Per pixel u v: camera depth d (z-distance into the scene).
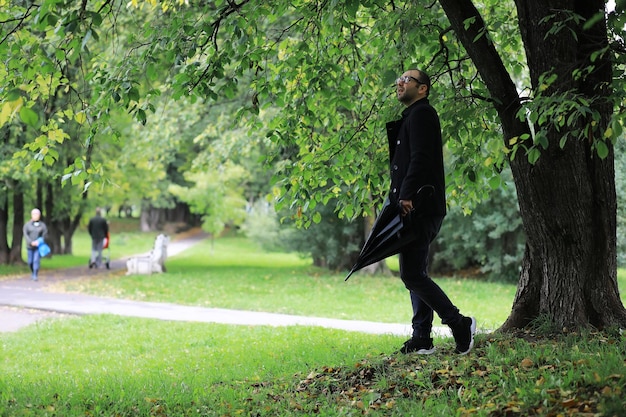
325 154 8.30
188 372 8.55
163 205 54.31
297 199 8.20
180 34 7.16
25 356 10.66
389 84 7.31
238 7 7.09
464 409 5.20
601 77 6.75
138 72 7.24
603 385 5.08
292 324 13.21
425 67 8.16
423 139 6.09
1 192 28.28
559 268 7.17
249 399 6.56
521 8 6.91
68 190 30.59
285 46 7.93
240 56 7.09
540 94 5.89
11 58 6.78
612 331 6.87
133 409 6.33
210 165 23.52
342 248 26.05
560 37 6.55
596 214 7.08
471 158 7.80
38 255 24.08
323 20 7.37
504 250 22.52
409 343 6.98
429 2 8.40
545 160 6.86
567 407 4.86
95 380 8.12
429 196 6.04
